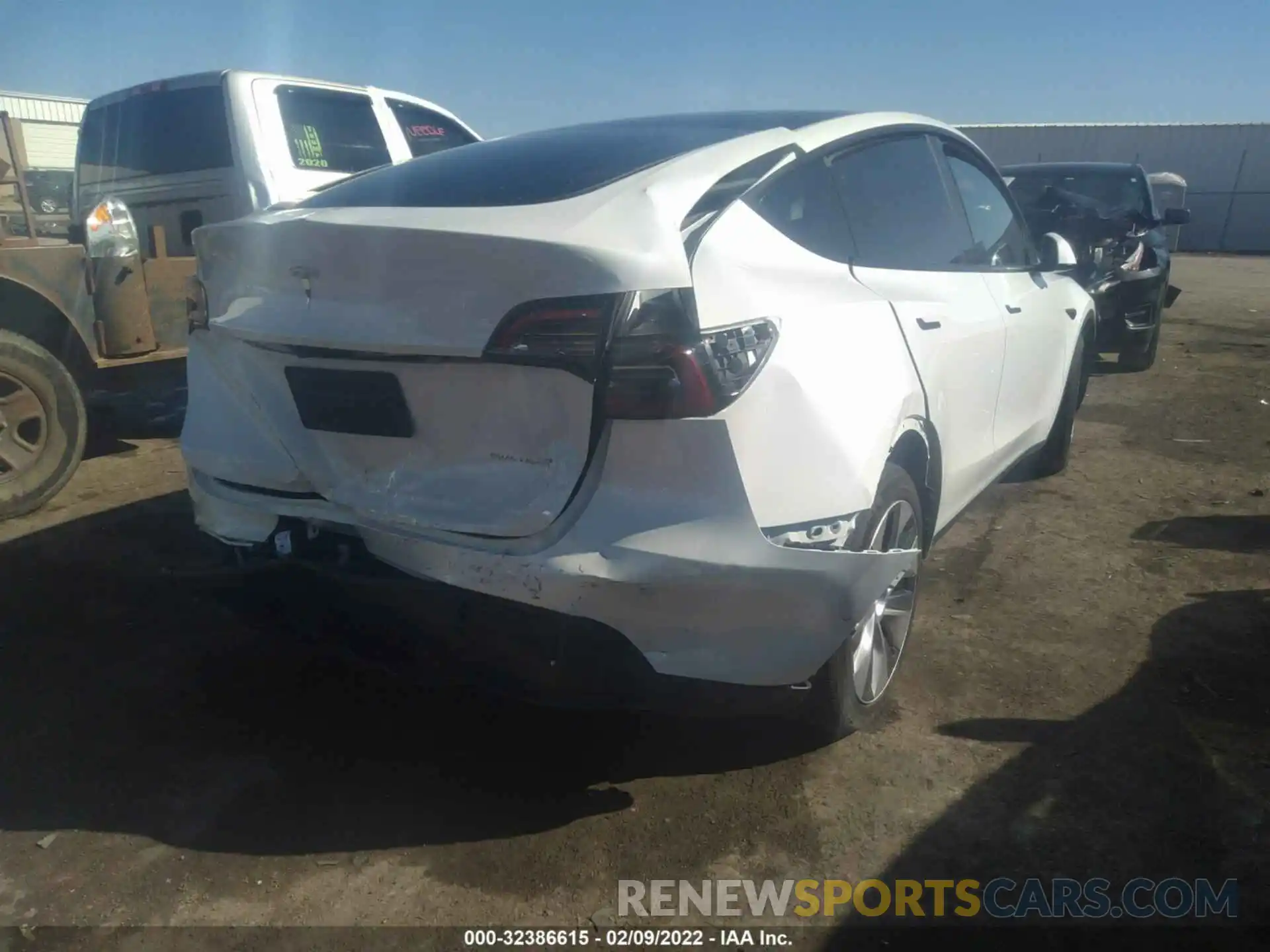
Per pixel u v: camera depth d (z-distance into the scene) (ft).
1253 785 9.13
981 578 13.80
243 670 11.43
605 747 9.86
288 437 8.91
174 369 18.69
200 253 9.62
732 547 7.61
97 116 22.70
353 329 8.09
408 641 8.42
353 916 7.75
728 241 8.34
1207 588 13.43
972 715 10.34
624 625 7.67
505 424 7.81
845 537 8.33
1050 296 15.11
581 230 7.64
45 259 16.56
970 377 11.51
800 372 8.13
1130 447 20.63
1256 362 30.78
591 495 7.63
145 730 10.23
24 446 16.37
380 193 9.72
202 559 9.73
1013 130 109.29
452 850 8.45
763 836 8.58
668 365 7.39
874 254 10.41
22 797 9.16
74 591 13.55
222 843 8.55
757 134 9.86
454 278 7.70
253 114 20.17
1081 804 8.91
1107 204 30.42
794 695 8.47
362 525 8.37
